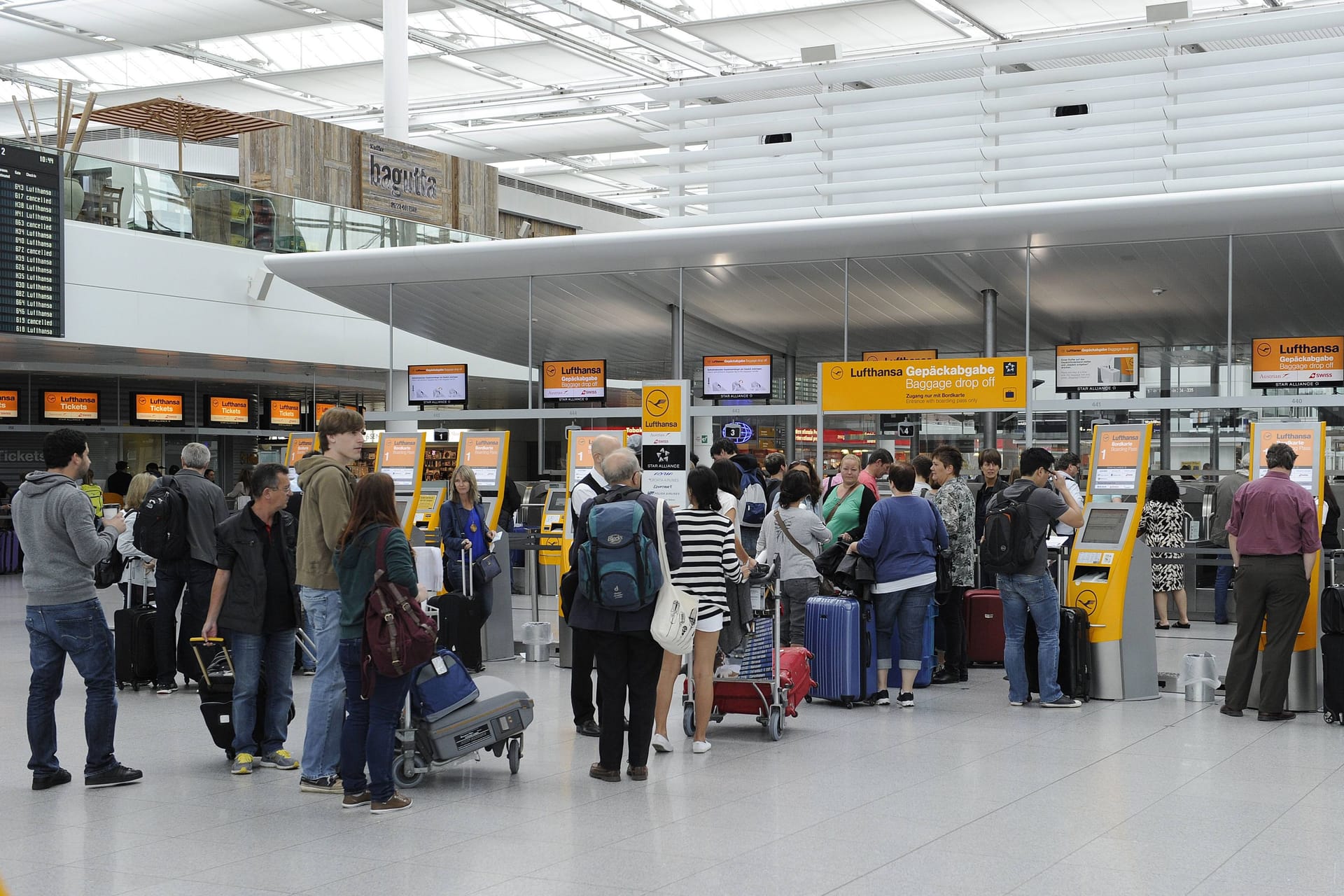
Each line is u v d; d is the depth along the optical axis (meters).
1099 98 15.50
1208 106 14.85
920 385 14.15
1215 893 4.61
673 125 18.84
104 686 6.46
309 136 21.84
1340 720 8.23
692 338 18.97
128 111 20.48
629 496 6.57
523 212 33.66
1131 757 7.16
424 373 18.06
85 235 17.44
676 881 4.76
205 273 19.00
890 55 31.05
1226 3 24.83
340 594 6.20
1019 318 17.39
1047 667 8.92
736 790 6.31
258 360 20.08
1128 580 9.30
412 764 6.40
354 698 5.96
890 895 4.59
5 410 20.67
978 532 11.70
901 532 8.90
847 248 14.27
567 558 10.51
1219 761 7.04
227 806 6.03
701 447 17.52
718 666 7.86
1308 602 8.73
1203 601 14.58
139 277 18.12
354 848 5.27
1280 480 8.41
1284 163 14.66
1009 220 13.25
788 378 20.22
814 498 10.46
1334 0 23.91
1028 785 6.41
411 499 11.66
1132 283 15.20
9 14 29.73
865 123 16.88
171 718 8.51
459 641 10.16
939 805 5.98
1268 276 14.64
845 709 8.88
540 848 5.25
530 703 6.68
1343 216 12.29
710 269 15.40
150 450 22.16
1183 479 16.94
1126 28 28.09
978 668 11.07
